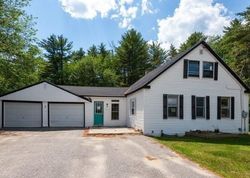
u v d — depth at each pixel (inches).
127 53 1782.7
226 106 773.3
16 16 894.4
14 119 861.2
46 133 680.4
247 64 1067.3
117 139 577.3
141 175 289.4
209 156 399.5
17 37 917.2
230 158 390.3
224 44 1311.5
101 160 359.3
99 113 929.5
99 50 2309.3
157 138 618.5
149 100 697.0
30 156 380.8
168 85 714.8
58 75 1909.4
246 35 1037.2
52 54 1969.7
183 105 724.0
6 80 1073.5
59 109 892.0
